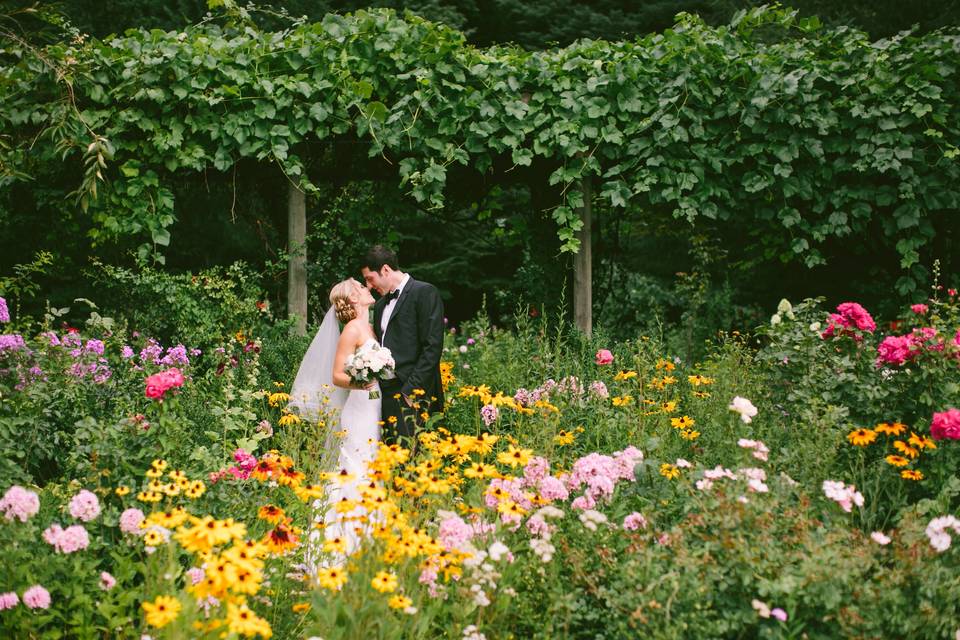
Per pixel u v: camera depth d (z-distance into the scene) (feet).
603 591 8.21
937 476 10.87
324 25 18.42
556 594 8.22
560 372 16.44
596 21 34.19
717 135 19.01
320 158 21.06
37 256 20.84
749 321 24.41
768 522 8.49
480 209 24.34
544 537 8.50
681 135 18.40
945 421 10.00
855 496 9.05
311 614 8.50
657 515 9.62
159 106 18.03
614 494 10.06
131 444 9.99
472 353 18.60
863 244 20.77
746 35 18.97
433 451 9.50
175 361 15.34
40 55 16.75
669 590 7.95
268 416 14.90
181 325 17.79
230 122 18.13
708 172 19.08
